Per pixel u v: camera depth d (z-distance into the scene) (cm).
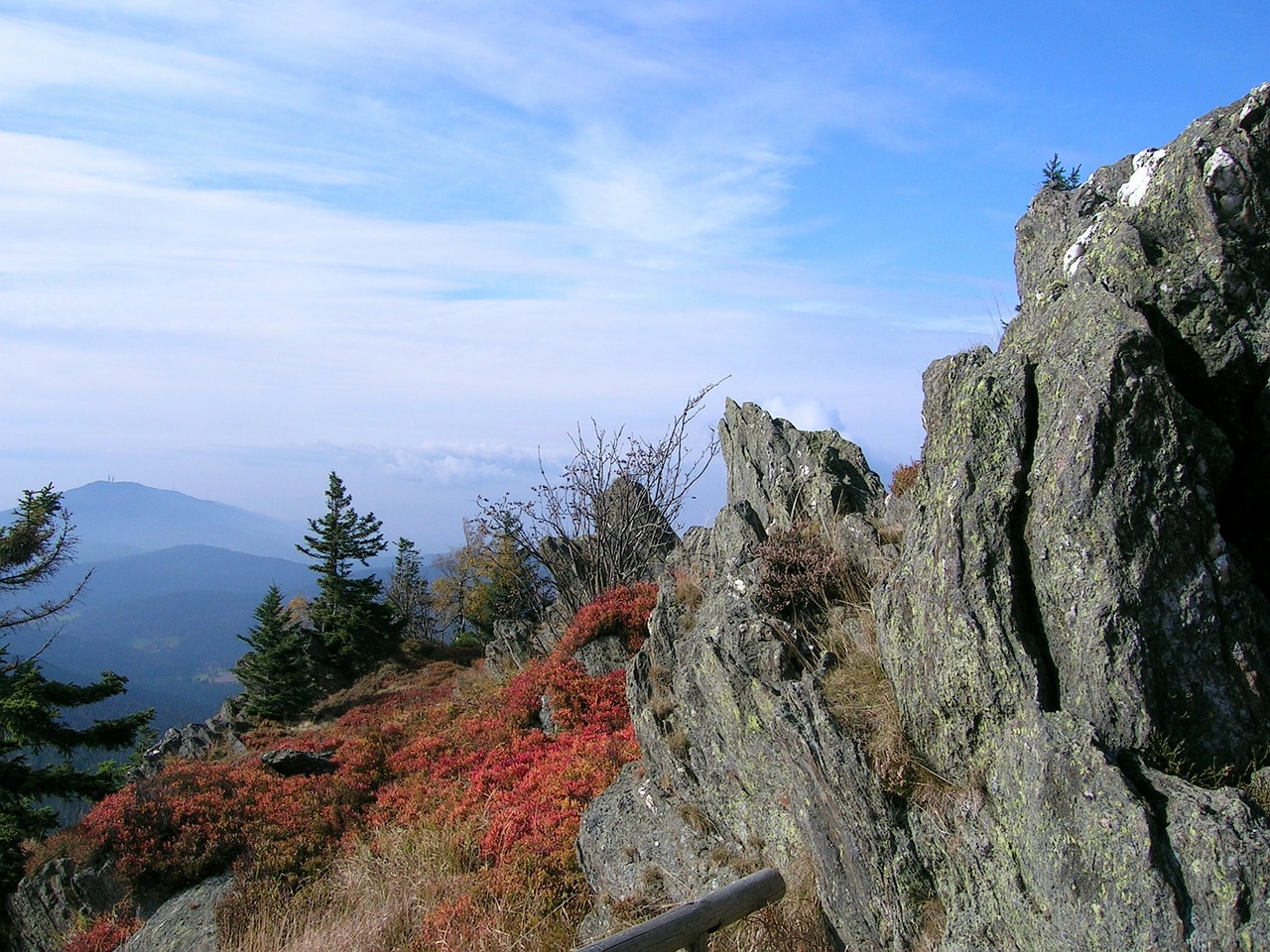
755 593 874
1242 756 446
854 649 707
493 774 1597
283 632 4744
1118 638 461
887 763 574
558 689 1916
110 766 3152
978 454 550
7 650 2997
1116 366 490
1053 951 451
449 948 966
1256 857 381
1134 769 446
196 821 1838
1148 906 401
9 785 2702
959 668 525
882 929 591
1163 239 555
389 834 1500
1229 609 464
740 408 1502
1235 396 516
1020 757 483
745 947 687
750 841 833
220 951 1319
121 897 1730
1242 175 532
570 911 1020
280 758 2103
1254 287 522
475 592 5834
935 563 554
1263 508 510
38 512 3125
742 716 815
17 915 1864
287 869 1566
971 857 520
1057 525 496
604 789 1209
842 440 1222
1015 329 632
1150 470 477
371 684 4362
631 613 2117
